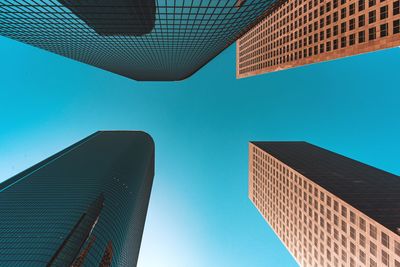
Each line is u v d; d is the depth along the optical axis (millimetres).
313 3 87250
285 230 123188
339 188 91812
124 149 197500
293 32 100375
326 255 89500
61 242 85000
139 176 186625
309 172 111562
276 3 53125
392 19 57906
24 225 94875
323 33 81500
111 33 73688
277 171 133625
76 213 103250
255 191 165500
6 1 49969
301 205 108250
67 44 85688
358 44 67375
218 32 73188
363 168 118000
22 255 78562
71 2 50938
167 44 87188
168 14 58500
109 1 51625
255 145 168250
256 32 139875
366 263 70000
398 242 59656
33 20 61188
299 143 173000
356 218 74625
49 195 120562
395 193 86875
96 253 93750
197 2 51844
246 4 53094
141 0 52219
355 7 68312
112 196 133250
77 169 152000
